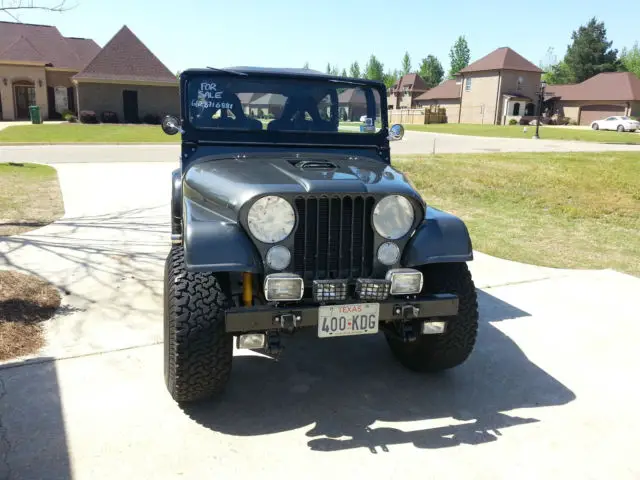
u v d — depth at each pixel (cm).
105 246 633
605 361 393
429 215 324
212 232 284
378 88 419
